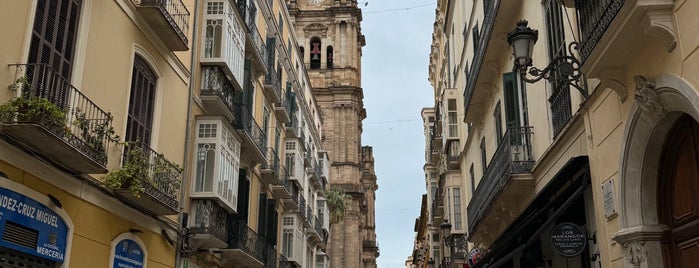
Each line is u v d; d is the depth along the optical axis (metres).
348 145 58.66
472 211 19.88
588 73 8.45
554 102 11.91
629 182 8.40
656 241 8.11
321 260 39.38
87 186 10.81
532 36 8.56
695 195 7.50
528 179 13.22
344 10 61.38
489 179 15.83
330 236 56.25
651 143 8.05
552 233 9.45
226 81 17.89
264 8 24.86
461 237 25.09
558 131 11.42
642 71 7.75
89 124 10.21
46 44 9.69
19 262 9.12
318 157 41.56
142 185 11.70
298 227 28.64
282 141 28.50
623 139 8.40
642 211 8.24
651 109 7.56
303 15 61.75
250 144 19.73
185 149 15.48
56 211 9.84
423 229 62.81
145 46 13.22
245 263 19.94
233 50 17.92
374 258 73.19
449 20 28.47
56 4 10.02
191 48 16.16
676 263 7.96
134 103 12.84
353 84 60.16
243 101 19.48
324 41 61.22
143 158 11.83
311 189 36.78
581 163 10.16
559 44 11.59
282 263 25.48
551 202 11.09
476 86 18.14
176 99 15.02
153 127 13.64
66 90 9.78
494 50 15.98
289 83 29.84
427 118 46.75
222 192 16.39
